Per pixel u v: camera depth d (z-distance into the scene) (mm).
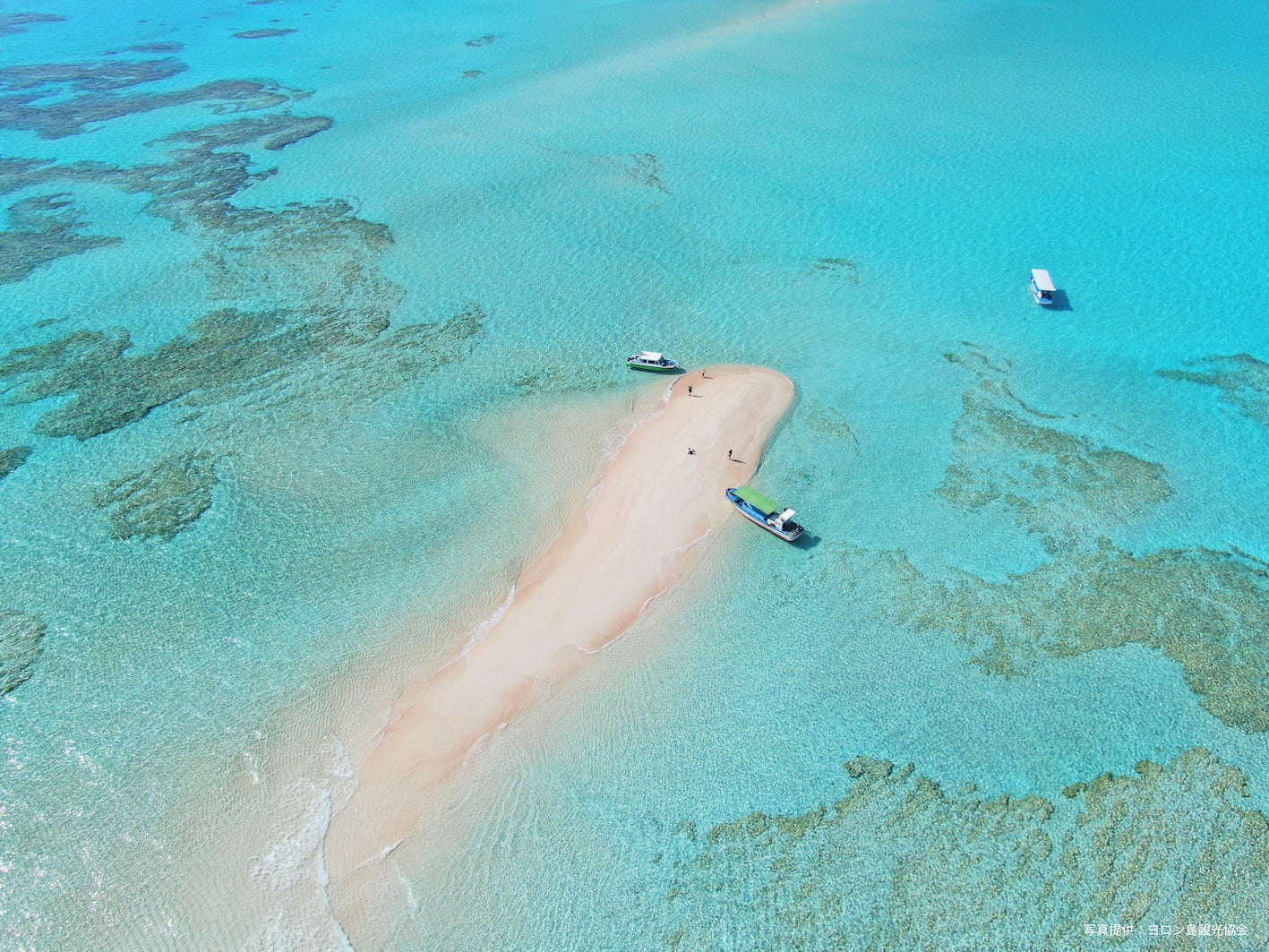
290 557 51125
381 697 43594
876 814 38406
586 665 45250
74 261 81500
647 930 34781
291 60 140625
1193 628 46406
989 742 41188
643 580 49719
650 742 41625
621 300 76500
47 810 38750
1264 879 35469
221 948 34344
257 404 63438
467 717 42656
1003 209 89312
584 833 38031
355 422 61750
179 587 49281
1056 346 70125
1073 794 38906
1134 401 64062
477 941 34531
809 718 42500
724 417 61438
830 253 83062
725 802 39125
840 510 54469
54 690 43812
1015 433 60812
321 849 37469
